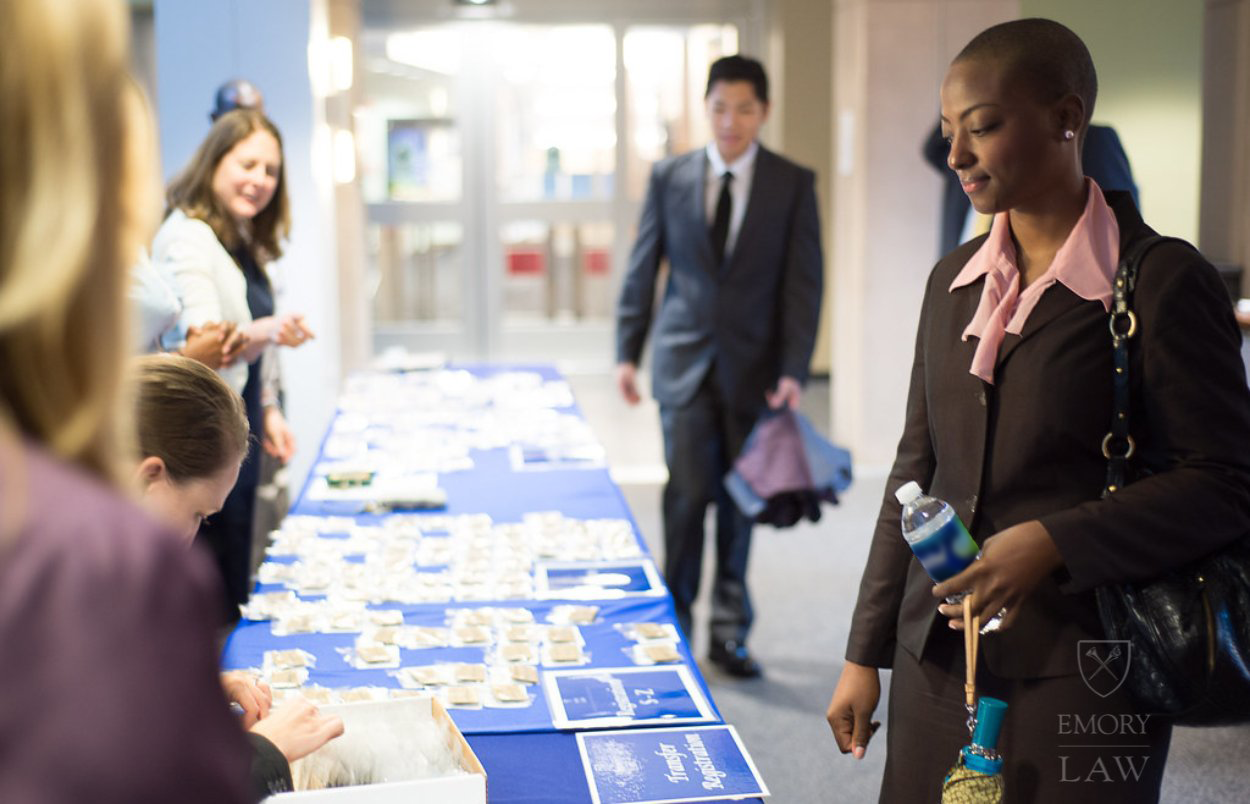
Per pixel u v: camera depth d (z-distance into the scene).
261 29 5.64
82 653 0.49
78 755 0.48
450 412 4.35
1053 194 1.58
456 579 2.49
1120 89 3.89
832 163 9.69
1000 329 1.59
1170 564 1.47
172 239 3.32
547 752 1.74
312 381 5.77
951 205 4.64
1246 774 3.22
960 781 1.53
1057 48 1.53
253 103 5.06
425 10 9.43
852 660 1.84
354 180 7.70
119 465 0.59
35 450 0.54
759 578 5.00
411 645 2.15
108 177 0.55
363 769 1.52
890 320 6.75
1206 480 1.46
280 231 3.73
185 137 5.67
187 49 5.64
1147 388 1.50
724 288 3.85
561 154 9.73
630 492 6.55
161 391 1.64
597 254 9.90
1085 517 1.48
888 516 1.82
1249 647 1.45
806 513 3.71
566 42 9.59
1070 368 1.54
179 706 0.50
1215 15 3.73
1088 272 1.54
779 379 3.90
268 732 1.45
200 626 0.53
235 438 1.71
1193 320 1.48
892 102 6.60
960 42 6.57
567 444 3.84
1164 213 3.90
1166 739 1.61
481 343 9.85
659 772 1.68
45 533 0.50
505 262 9.83
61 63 0.52
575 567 2.61
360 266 7.78
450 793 1.34
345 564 2.60
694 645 4.29
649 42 9.66
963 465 1.64
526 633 2.20
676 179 3.96
